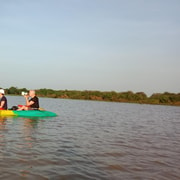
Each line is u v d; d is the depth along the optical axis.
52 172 5.23
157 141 9.75
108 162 6.23
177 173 5.68
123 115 21.97
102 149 7.69
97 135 10.39
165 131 12.95
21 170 5.22
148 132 12.21
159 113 27.14
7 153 6.42
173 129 13.98
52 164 5.77
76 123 14.23
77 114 20.33
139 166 6.07
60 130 11.10
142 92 59.88
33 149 7.06
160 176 5.41
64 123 13.78
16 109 15.94
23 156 6.24
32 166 5.53
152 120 18.91
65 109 25.34
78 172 5.33
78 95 62.62
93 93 62.06
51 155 6.53
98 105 38.22
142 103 56.06
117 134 10.99
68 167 5.62
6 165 5.46
